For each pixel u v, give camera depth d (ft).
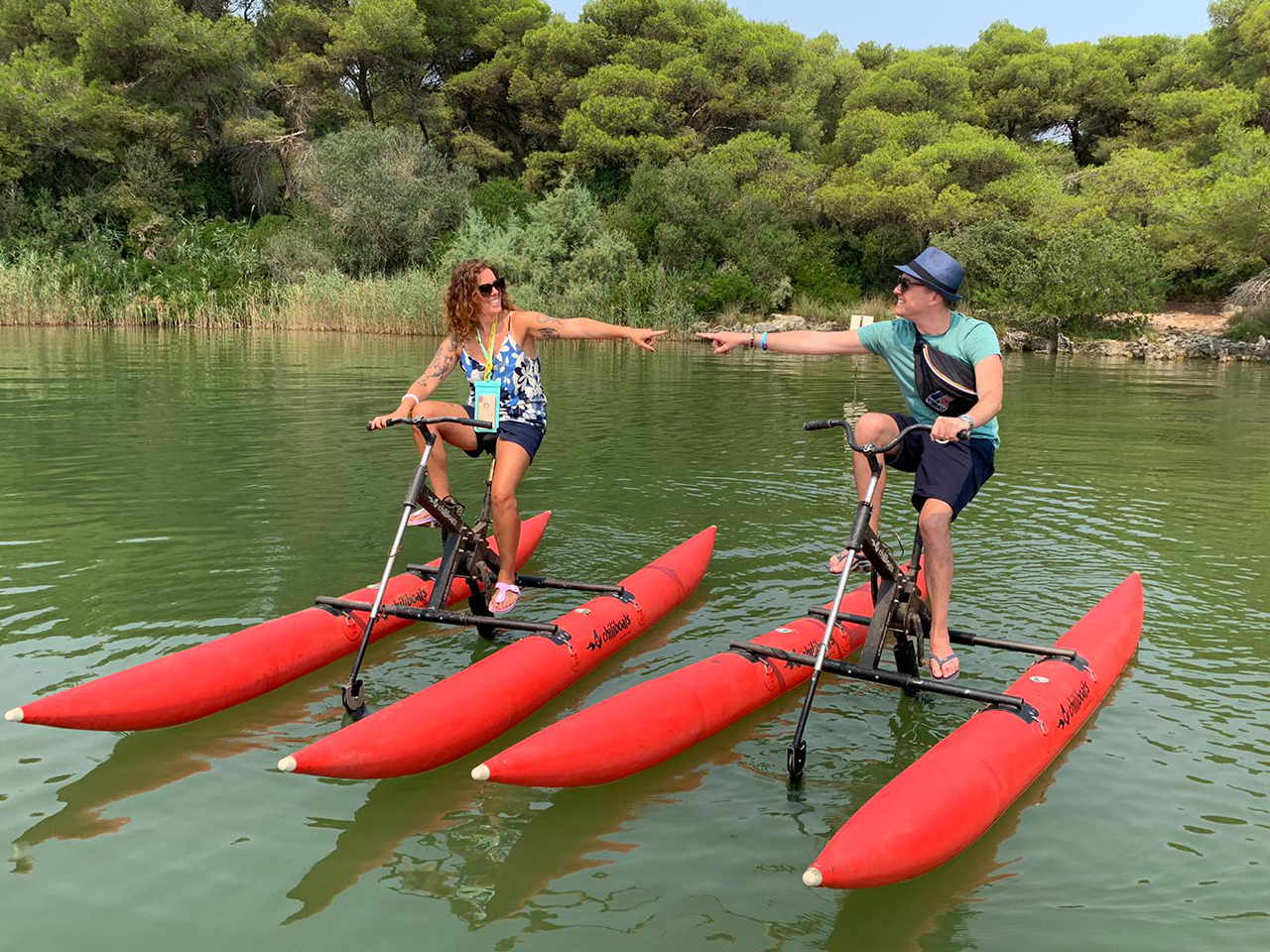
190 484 26.11
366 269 111.24
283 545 20.59
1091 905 9.60
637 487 27.14
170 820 10.82
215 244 113.09
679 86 128.36
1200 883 9.97
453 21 142.00
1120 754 12.67
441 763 12.23
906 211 109.70
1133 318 91.66
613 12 136.26
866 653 13.26
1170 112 121.29
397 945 8.82
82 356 61.57
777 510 24.81
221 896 9.48
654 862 10.24
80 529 21.57
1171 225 93.81
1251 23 123.54
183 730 13.05
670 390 50.90
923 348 14.44
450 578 15.06
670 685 13.16
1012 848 10.59
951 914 9.46
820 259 112.47
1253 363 76.89
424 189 113.39
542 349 80.28
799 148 134.82
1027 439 36.81
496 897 9.57
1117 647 15.14
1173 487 28.19
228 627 15.96
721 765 12.46
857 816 10.16
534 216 105.70
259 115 130.62
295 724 13.30
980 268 96.63
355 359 62.90
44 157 117.50
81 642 15.24
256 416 37.70
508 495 15.52
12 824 10.65
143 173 117.70
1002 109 146.30
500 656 14.01
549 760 11.24
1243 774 12.18
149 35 118.42
